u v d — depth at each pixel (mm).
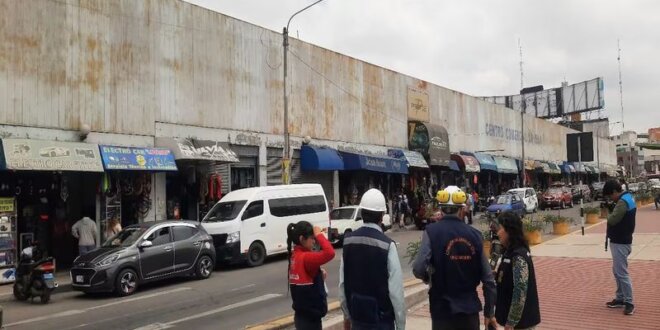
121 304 11758
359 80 30359
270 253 17953
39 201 16672
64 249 17344
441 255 4574
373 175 31359
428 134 34188
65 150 15711
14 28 15453
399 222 30484
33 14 15891
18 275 12852
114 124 17844
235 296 12109
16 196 16047
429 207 29578
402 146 34188
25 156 14695
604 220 27078
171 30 19875
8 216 14930
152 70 19109
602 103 76750
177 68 20000
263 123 23609
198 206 20984
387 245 4504
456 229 4625
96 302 12227
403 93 34562
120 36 18172
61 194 16859
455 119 40750
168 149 18875
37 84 15906
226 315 10094
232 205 17734
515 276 4777
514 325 4758
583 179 72750
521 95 85438
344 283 4688
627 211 8141
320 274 5547
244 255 16969
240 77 22594
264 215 17859
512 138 50969
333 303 9523
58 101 16391
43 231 16797
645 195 40000
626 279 8203
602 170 75938
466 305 4496
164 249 13969
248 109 22906
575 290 10109
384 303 4480
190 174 20641
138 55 18688
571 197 44469
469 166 39156
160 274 13805
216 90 21484
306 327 5480
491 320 4746
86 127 16656
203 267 15047
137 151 17750
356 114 29891
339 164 26562
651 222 24250
